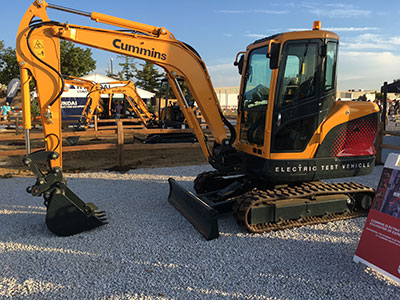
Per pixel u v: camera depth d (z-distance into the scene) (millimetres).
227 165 4934
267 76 4434
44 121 4062
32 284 3074
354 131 4578
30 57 3881
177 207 4992
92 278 3178
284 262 3492
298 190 4461
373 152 4789
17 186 6605
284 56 4133
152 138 11695
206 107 4906
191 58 4711
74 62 33656
